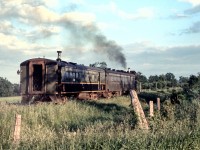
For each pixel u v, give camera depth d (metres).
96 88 33.12
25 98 25.05
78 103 22.42
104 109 22.52
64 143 8.54
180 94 20.53
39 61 24.88
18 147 8.73
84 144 8.48
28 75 25.06
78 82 28.38
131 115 13.09
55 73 24.64
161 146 8.34
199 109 15.07
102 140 8.59
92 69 32.09
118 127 11.73
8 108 17.05
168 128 10.82
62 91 25.23
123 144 8.16
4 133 11.93
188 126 11.67
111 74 37.94
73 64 28.53
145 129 10.86
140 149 8.02
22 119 15.57
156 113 13.05
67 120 17.20
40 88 25.47
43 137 9.42
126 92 44.97
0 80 73.62
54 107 19.16
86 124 15.16
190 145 8.77
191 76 26.70
